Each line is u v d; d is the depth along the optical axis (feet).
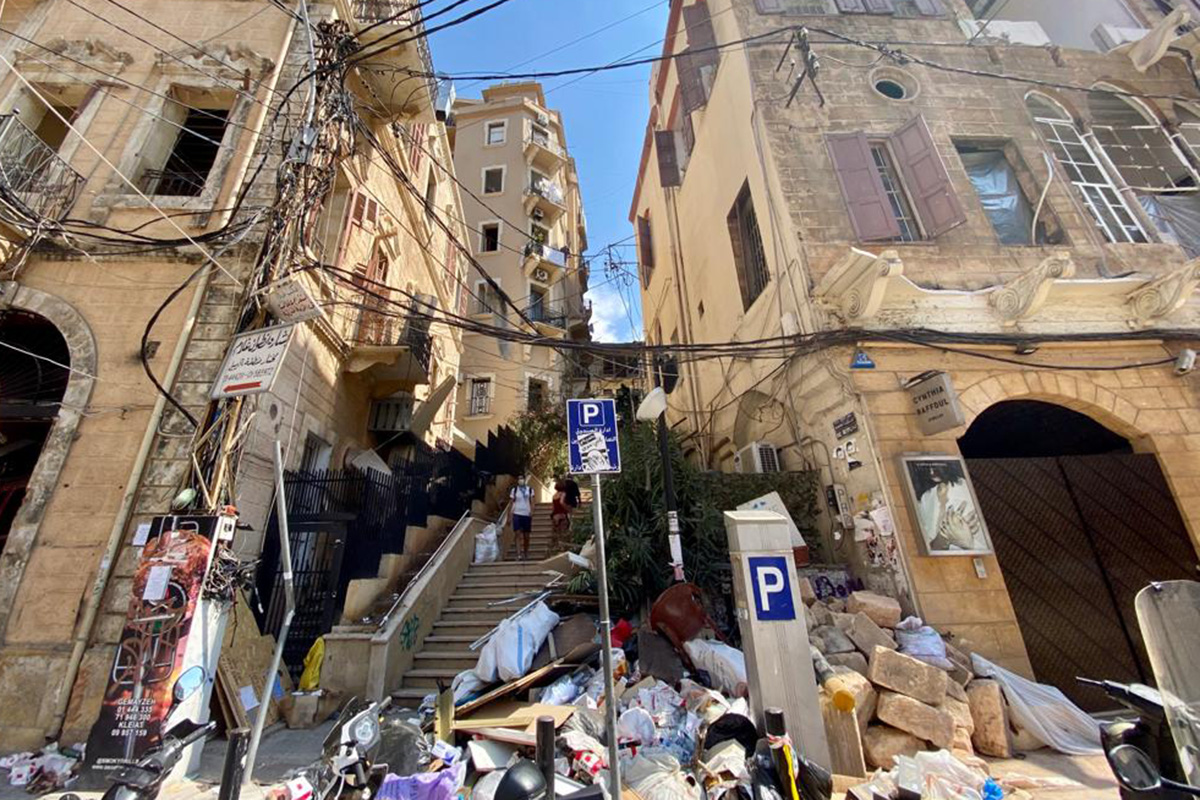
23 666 17.26
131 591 16.98
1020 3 41.42
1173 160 30.78
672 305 52.31
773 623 14.01
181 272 23.50
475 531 35.22
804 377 24.98
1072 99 31.65
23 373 22.94
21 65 27.66
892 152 28.91
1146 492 22.43
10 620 17.88
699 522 23.77
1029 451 30.17
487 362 70.49
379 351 32.48
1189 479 22.02
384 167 38.14
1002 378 23.00
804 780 10.74
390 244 38.68
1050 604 20.58
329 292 29.27
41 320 23.15
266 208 23.03
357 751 11.41
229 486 17.87
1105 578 21.01
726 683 16.30
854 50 31.48
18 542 18.78
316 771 12.67
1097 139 30.89
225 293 23.09
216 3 30.78
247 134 27.22
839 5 33.53
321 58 23.44
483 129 90.53
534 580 29.48
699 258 43.96
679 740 14.07
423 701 19.24
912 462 21.06
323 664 20.90
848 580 22.20
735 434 35.19
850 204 26.76
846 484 23.50
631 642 20.40
